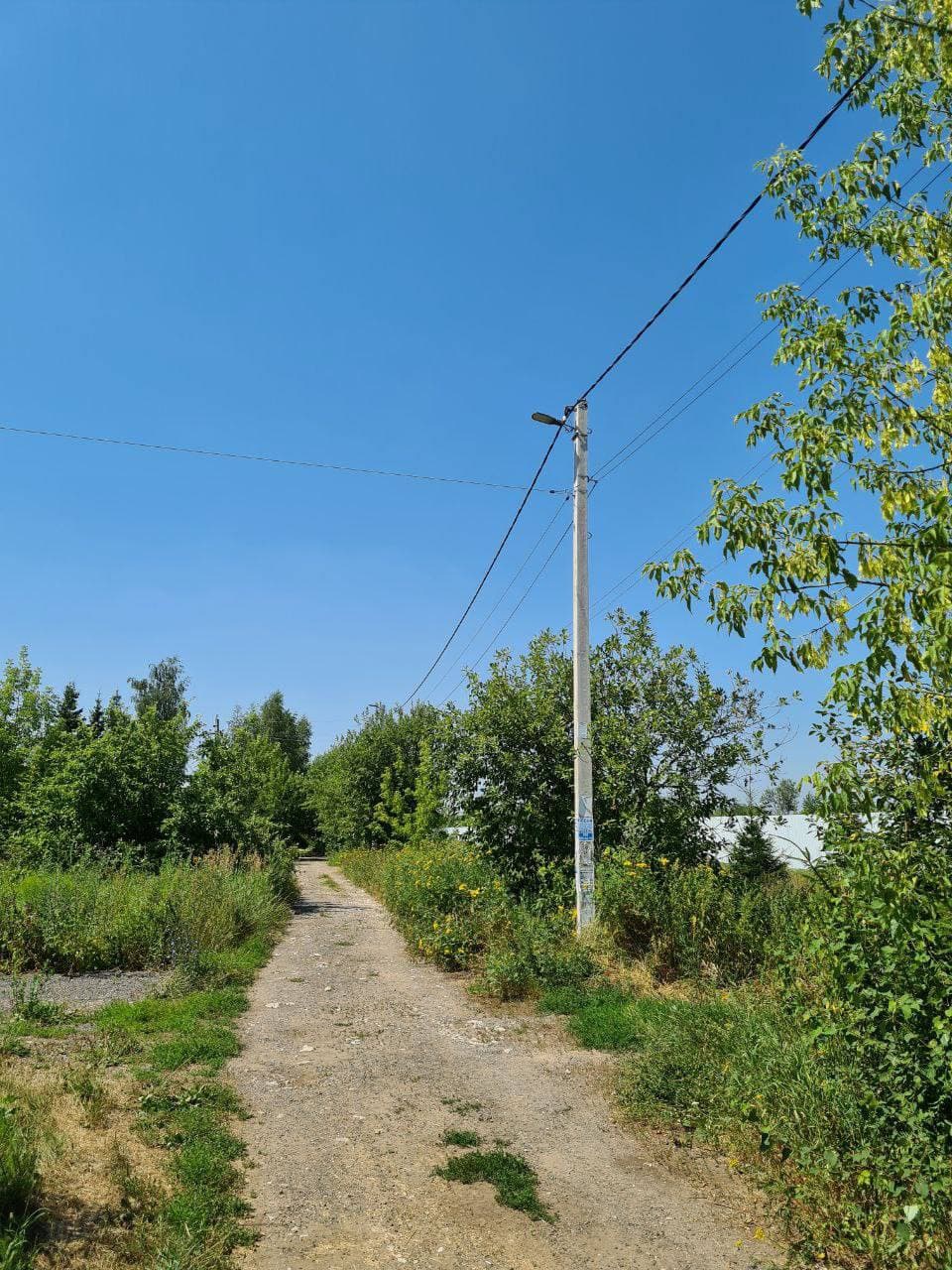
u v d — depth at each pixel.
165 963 10.82
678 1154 5.36
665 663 13.03
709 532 4.38
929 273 4.73
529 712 13.47
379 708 40.16
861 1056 4.72
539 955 9.94
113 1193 4.25
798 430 4.32
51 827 17.69
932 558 3.55
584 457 12.48
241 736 26.72
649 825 11.92
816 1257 4.12
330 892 25.69
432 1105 6.17
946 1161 4.09
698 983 8.63
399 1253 4.08
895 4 4.62
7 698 21.58
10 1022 7.49
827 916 4.93
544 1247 4.20
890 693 3.89
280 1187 4.73
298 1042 7.79
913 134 4.73
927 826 4.46
